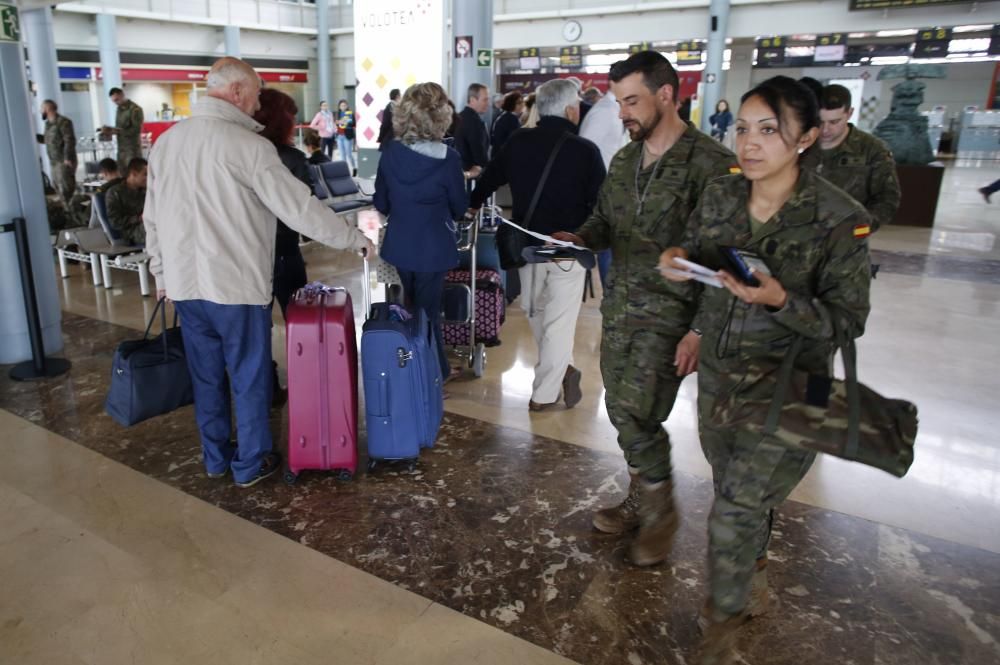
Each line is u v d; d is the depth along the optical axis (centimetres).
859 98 1670
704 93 1723
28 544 239
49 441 313
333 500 270
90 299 536
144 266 543
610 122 459
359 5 789
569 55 2016
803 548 242
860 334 151
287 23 2380
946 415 350
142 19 2006
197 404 275
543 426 335
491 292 402
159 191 249
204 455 282
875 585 223
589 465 299
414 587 221
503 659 191
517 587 221
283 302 349
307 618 206
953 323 499
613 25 1866
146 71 2047
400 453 286
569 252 232
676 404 365
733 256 140
